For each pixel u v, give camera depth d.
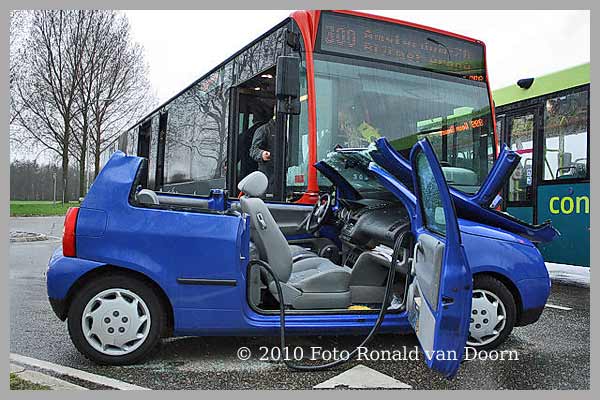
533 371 4.38
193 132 9.98
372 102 6.54
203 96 9.62
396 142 6.56
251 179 4.82
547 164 9.47
